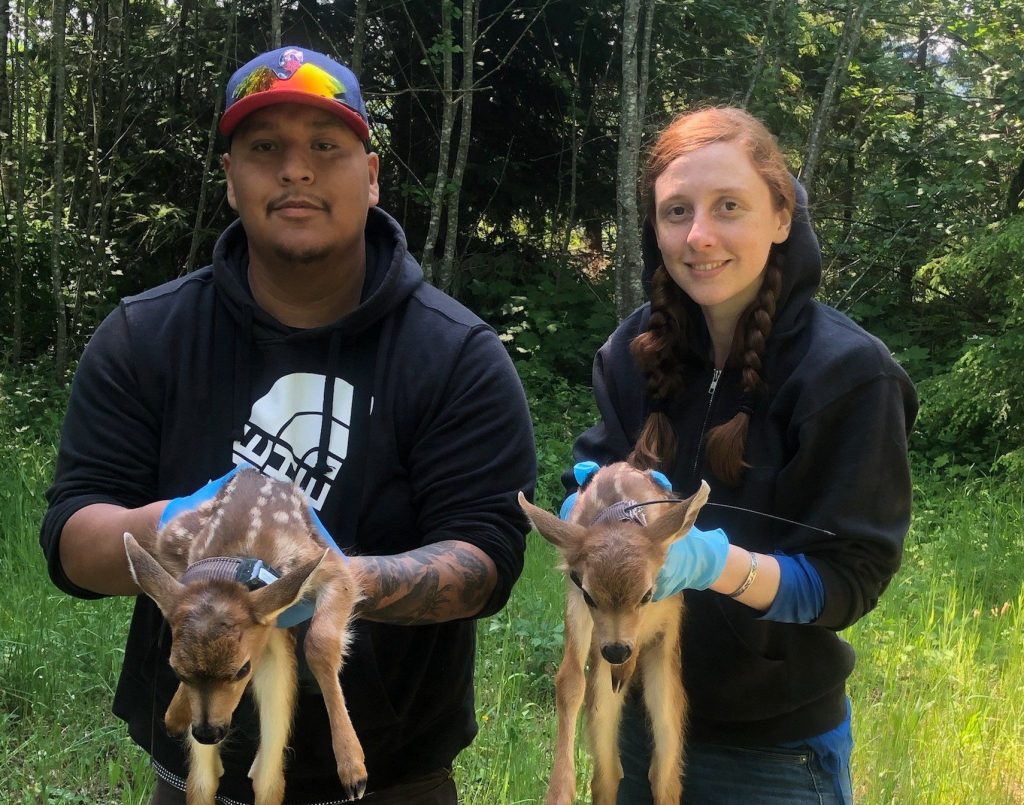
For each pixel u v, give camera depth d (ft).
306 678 9.16
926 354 42.14
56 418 33.58
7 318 43.93
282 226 9.40
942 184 44.60
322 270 9.71
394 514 9.68
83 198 46.96
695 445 10.26
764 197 9.40
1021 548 27.37
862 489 9.02
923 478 34.71
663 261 10.04
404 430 9.64
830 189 54.60
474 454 9.55
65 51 43.83
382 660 9.45
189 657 7.38
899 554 9.27
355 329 9.68
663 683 9.87
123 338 9.75
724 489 9.75
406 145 50.42
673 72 50.55
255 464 9.61
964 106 48.75
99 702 17.78
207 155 43.11
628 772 11.03
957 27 46.24
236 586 7.66
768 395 9.61
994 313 45.11
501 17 47.73
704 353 10.19
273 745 8.41
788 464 9.30
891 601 23.38
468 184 49.90
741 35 50.93
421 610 8.75
